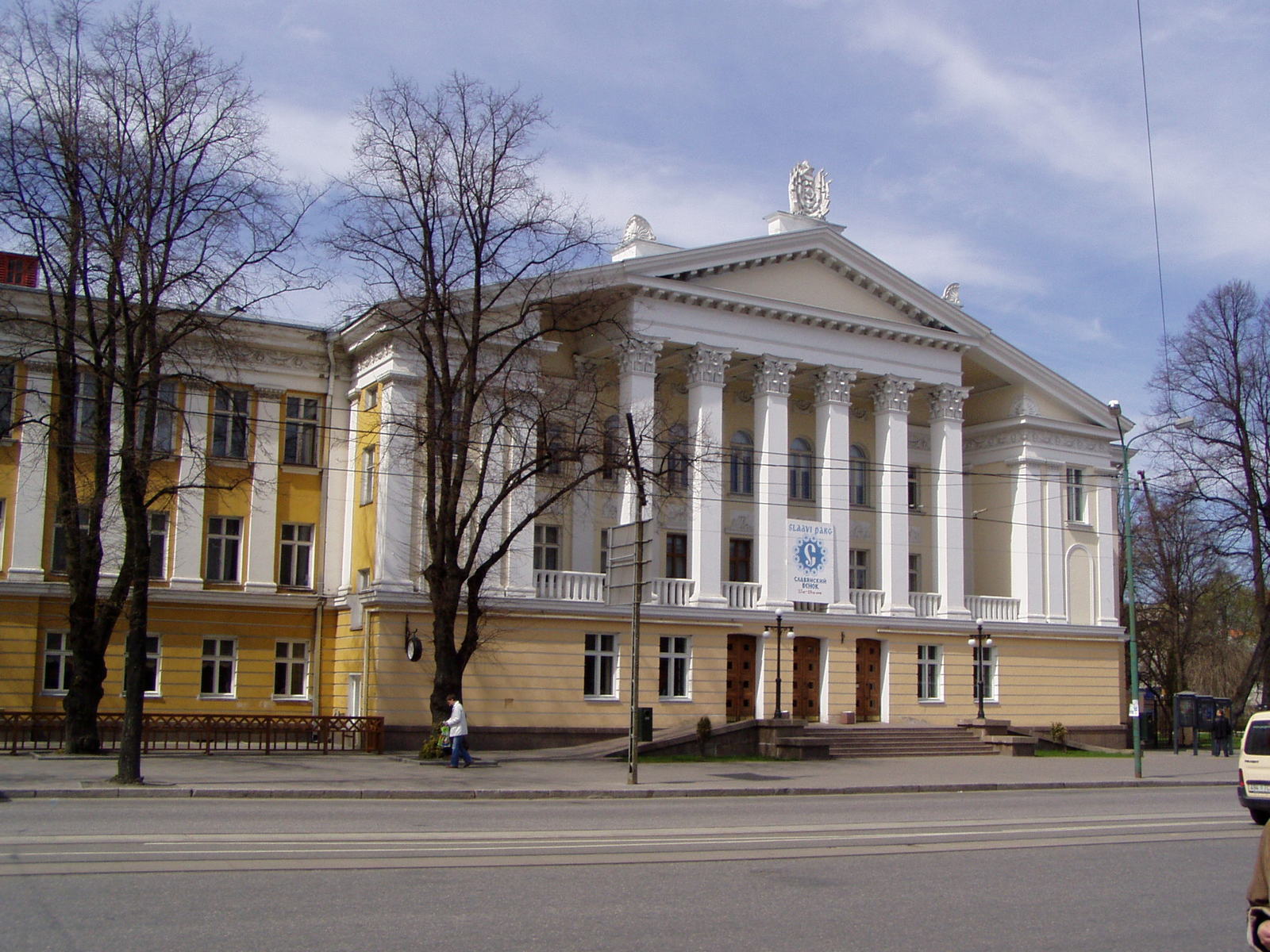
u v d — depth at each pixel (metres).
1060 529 45.91
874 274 41.56
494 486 33.88
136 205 27.31
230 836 14.30
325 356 37.09
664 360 39.75
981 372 46.25
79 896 10.24
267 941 8.91
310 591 36.41
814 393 43.62
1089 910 11.41
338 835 14.77
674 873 12.61
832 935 9.87
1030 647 44.50
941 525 42.75
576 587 35.75
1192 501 46.78
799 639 39.62
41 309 32.28
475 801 21.61
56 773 22.86
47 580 33.12
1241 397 46.47
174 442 35.03
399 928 9.45
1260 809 19.97
